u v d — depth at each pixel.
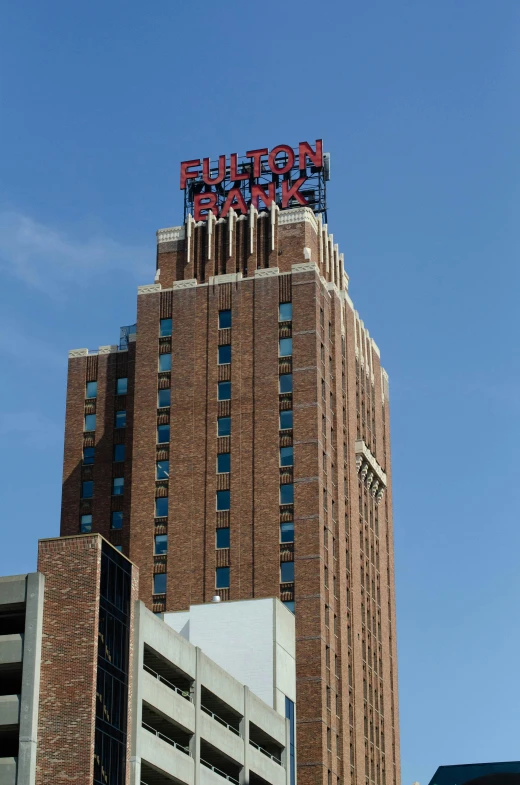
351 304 148.12
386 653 145.50
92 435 144.62
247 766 102.62
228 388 132.50
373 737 135.75
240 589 124.25
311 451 127.31
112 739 80.31
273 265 137.88
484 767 52.00
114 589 83.69
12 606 81.12
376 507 150.38
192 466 130.50
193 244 141.62
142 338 137.25
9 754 81.94
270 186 146.62
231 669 113.00
